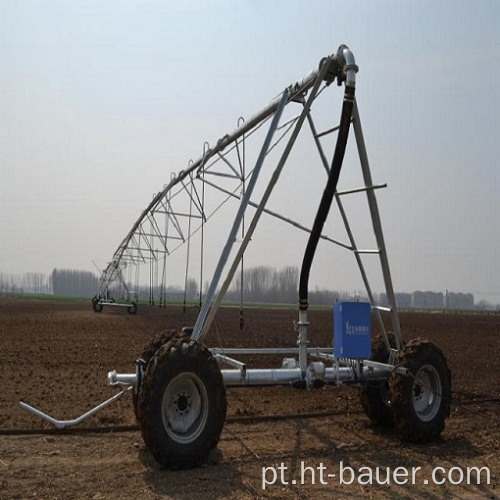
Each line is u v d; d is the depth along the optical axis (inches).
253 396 337.1
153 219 735.7
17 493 171.8
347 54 227.1
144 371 213.9
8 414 270.5
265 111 271.6
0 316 1029.8
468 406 323.9
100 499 168.1
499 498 179.9
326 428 263.7
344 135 226.7
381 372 253.9
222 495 173.6
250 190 240.1
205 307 232.2
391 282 253.8
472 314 2127.2
